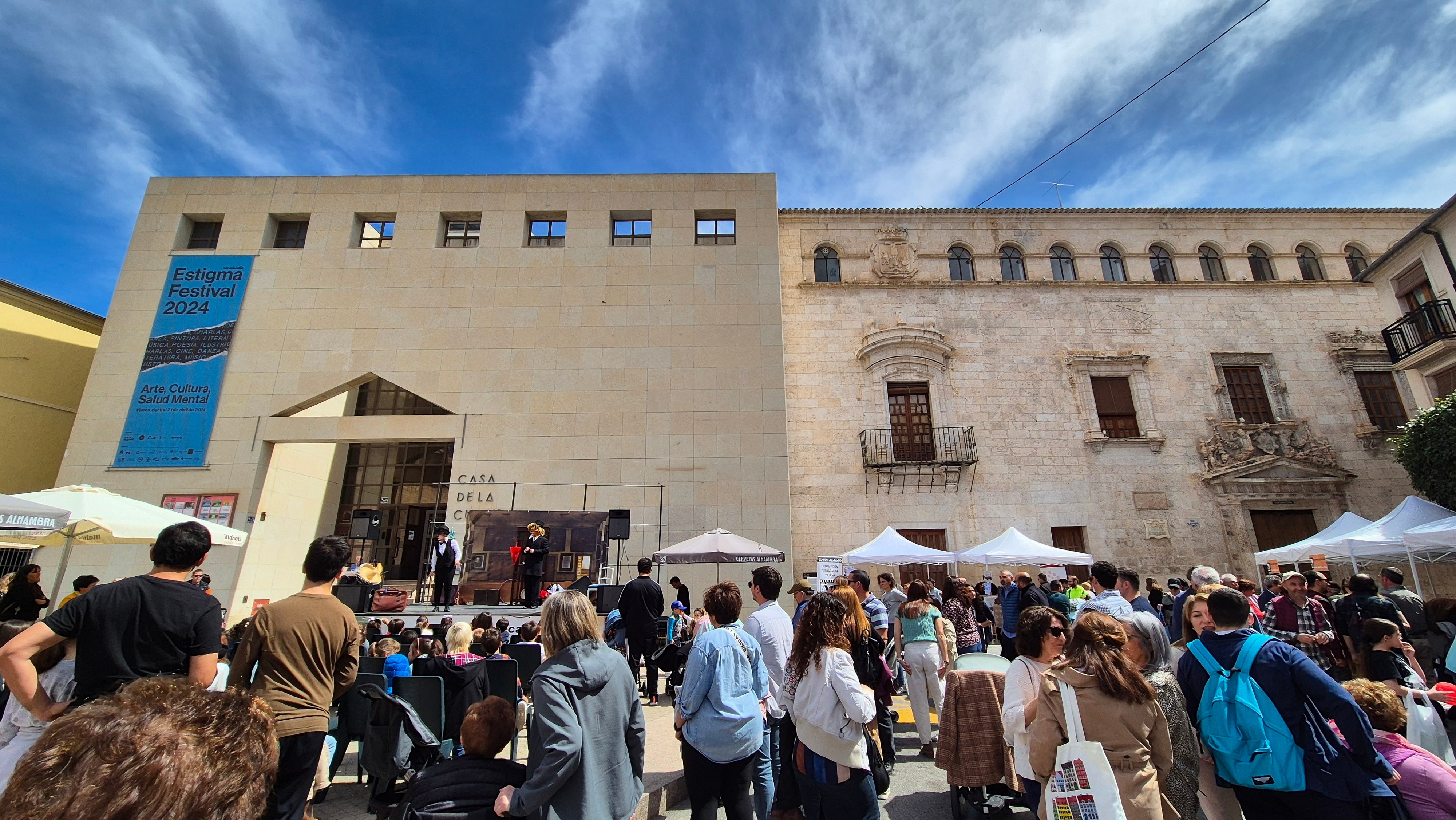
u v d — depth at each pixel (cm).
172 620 380
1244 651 384
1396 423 2156
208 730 149
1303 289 2280
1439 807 385
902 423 2127
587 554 1694
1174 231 2338
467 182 2159
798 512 2016
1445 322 1794
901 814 589
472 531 1703
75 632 372
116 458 1833
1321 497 2050
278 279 2027
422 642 766
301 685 406
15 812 122
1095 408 2136
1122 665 346
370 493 2241
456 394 1950
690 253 2098
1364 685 443
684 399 1962
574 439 1922
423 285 2039
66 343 2031
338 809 593
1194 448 2109
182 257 2025
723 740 427
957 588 1189
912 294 2238
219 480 1834
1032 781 400
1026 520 2025
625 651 962
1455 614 743
